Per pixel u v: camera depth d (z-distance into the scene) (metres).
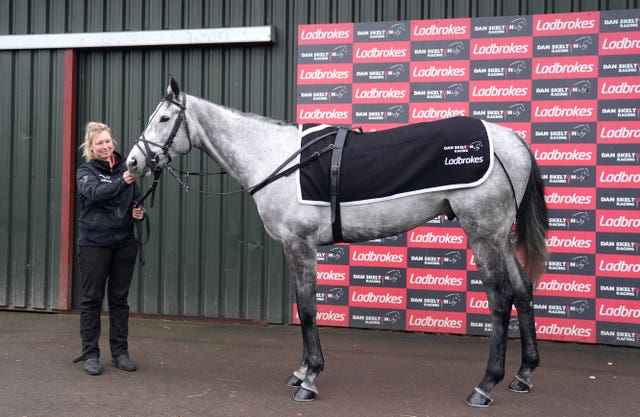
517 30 4.28
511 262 3.20
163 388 3.24
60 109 5.09
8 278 5.18
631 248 4.12
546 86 4.24
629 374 3.55
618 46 4.11
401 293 4.51
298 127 3.35
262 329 4.62
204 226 4.88
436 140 3.00
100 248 3.47
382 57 4.51
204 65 4.88
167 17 4.93
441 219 4.43
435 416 2.86
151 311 4.98
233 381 3.38
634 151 4.10
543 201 3.19
